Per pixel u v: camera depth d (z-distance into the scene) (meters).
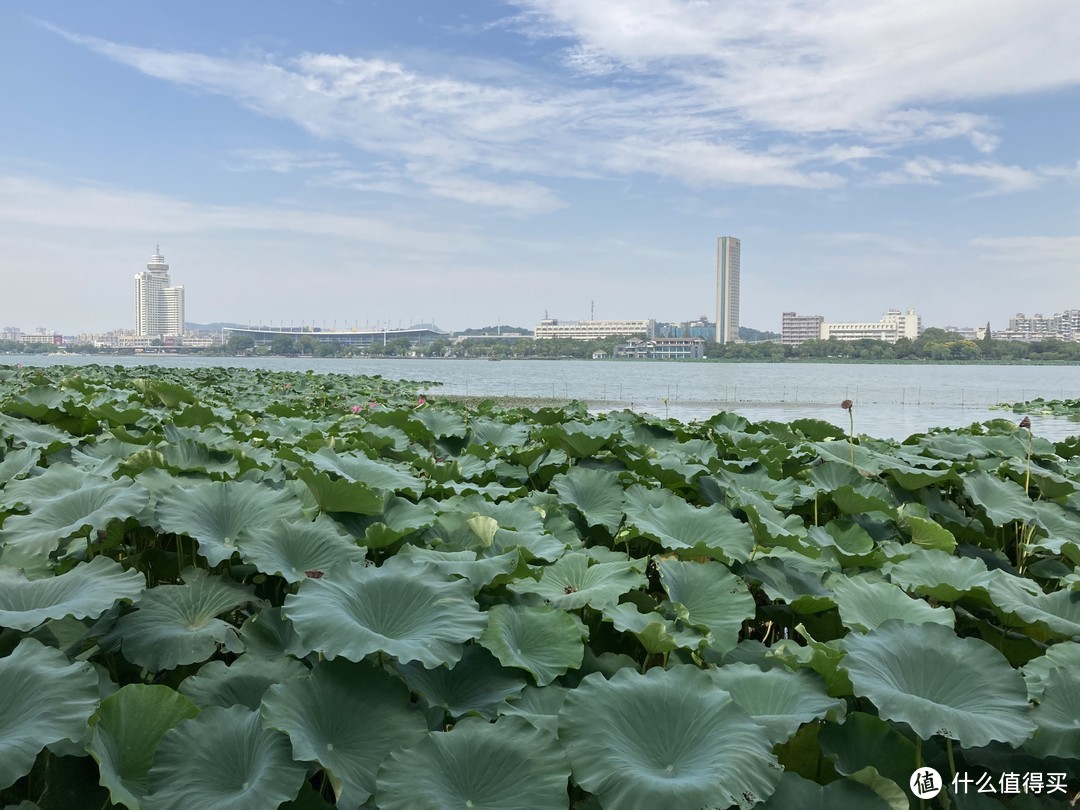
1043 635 3.68
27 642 2.46
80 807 2.25
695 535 4.36
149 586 3.70
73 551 3.64
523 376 75.69
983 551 5.21
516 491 5.31
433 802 2.17
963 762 2.69
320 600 2.73
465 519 4.17
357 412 11.92
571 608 3.32
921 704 2.48
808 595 3.85
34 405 7.62
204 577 3.31
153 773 2.21
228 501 3.81
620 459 6.42
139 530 3.95
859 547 4.91
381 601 2.90
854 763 2.53
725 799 2.11
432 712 2.74
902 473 5.93
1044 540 5.03
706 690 2.57
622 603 3.56
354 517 4.09
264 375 30.66
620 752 2.33
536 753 2.36
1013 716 2.50
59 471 4.34
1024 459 7.46
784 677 2.82
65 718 2.19
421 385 34.09
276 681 2.76
